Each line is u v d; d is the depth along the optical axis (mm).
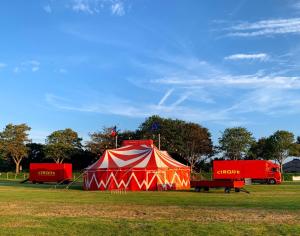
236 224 18172
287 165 155750
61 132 119500
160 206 27062
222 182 43719
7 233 16250
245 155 118625
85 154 122625
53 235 15898
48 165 70625
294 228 17047
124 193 42000
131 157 52375
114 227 17594
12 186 58156
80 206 27125
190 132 109625
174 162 53750
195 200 32156
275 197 35094
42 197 35875
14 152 118375
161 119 113125
